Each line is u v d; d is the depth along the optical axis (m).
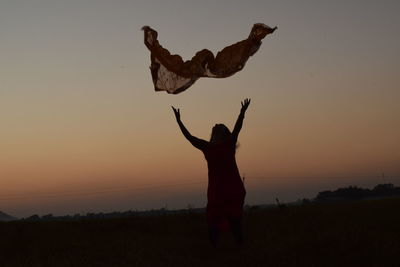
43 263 7.90
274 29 6.91
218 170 7.73
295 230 9.73
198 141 7.79
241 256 7.28
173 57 7.43
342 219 10.95
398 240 7.79
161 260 7.51
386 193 84.50
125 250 8.59
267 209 15.04
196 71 7.24
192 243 9.20
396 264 6.43
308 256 7.05
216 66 7.20
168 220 13.34
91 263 7.62
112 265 7.41
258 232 9.92
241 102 7.73
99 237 10.94
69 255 8.37
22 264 7.94
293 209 14.07
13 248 9.95
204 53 7.18
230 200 7.70
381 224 9.98
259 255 7.25
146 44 7.53
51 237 11.07
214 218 7.83
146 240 9.75
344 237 7.98
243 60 7.07
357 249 7.26
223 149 7.70
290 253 7.28
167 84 7.53
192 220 13.23
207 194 7.95
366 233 8.34
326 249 7.40
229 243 8.84
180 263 7.16
